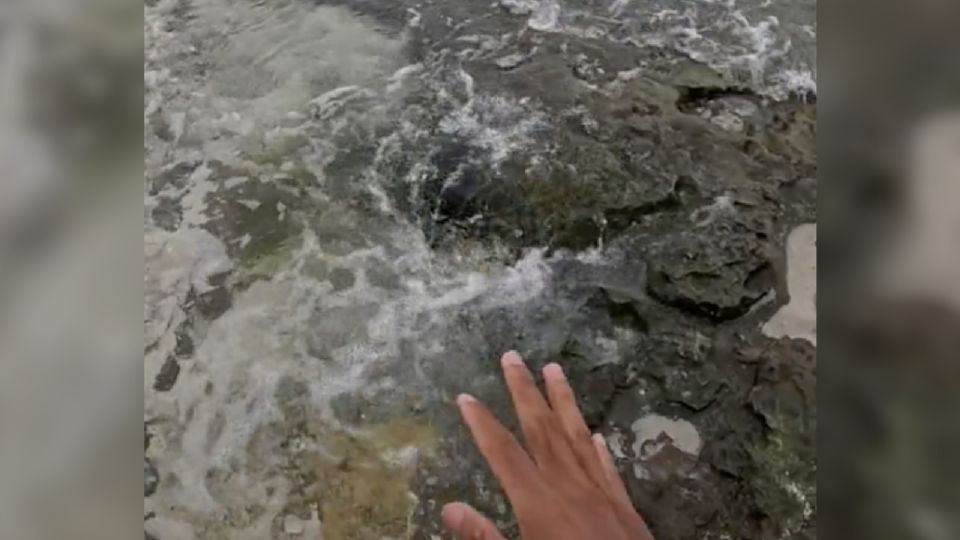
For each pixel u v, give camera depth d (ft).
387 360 3.54
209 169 3.76
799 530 3.32
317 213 3.70
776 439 3.39
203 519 3.44
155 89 3.84
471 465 3.40
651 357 3.51
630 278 3.59
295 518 3.43
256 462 3.48
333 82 3.84
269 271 3.65
